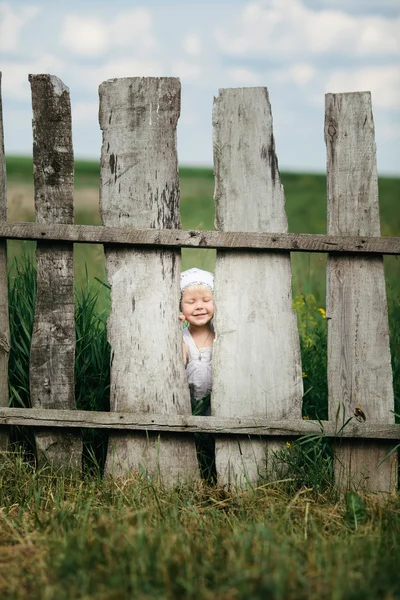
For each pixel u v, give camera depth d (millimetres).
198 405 3764
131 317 3545
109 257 3523
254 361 3545
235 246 3453
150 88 3439
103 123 3473
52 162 3451
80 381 3830
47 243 3494
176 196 3479
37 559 2568
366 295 3529
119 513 2949
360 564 2451
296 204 18859
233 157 3465
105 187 3486
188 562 2412
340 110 3457
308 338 4738
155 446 3584
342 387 3545
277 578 2221
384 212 14758
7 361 3598
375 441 3562
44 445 3582
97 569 2383
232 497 3318
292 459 3500
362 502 3088
